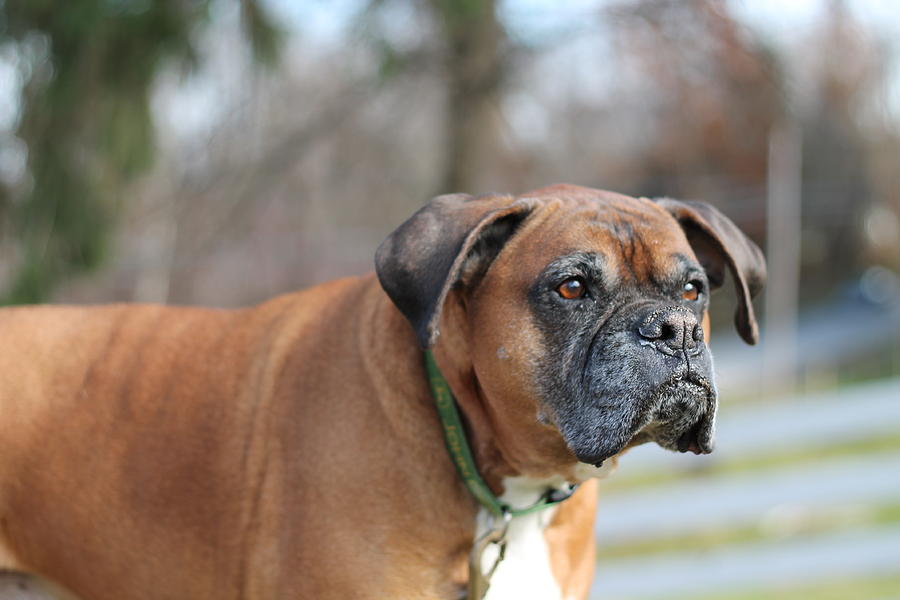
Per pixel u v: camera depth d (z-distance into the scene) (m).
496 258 3.55
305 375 3.80
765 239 17.42
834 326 17.94
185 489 3.86
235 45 10.14
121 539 3.91
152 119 9.74
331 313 3.96
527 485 3.70
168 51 9.44
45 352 4.14
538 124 16.30
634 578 7.98
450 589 3.55
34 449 3.99
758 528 9.08
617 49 13.30
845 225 20.80
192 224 12.77
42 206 9.37
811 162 20.70
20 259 9.47
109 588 3.98
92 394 4.04
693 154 18.22
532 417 3.47
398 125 13.77
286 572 3.59
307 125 12.55
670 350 3.25
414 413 3.58
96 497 3.93
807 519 9.09
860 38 19.36
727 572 7.87
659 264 3.46
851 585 8.28
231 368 3.99
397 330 3.67
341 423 3.62
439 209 3.58
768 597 8.13
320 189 14.78
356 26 10.63
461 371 3.60
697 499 8.10
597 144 18.38
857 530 8.50
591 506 3.97
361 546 3.49
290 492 3.65
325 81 12.49
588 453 3.30
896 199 20.72
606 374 3.27
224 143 12.27
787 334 14.52
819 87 20.00
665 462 8.92
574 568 3.92
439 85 13.00
